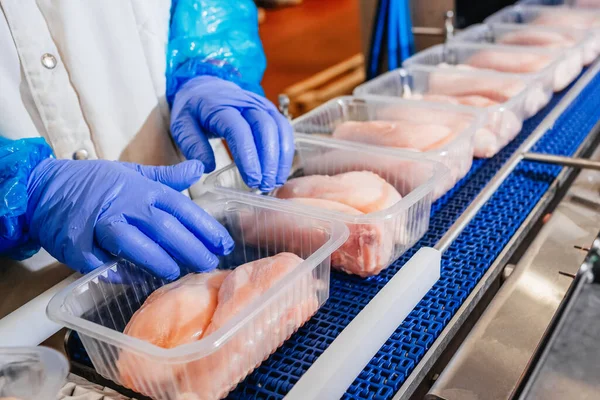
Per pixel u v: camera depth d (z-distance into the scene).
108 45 1.08
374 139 1.20
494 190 1.07
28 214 0.87
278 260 0.78
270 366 0.71
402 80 1.60
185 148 1.10
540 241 0.93
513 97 1.30
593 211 1.00
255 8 1.33
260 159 1.02
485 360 0.70
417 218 0.93
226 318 0.70
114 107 1.13
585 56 1.76
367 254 0.85
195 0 1.18
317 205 0.93
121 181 0.85
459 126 1.19
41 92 1.02
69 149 1.10
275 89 4.05
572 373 1.01
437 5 2.17
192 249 0.81
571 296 1.04
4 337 0.70
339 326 0.77
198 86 1.14
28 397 0.57
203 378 0.63
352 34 5.16
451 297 0.81
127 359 0.65
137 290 0.83
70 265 0.84
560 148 1.29
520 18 2.11
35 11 0.98
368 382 0.67
